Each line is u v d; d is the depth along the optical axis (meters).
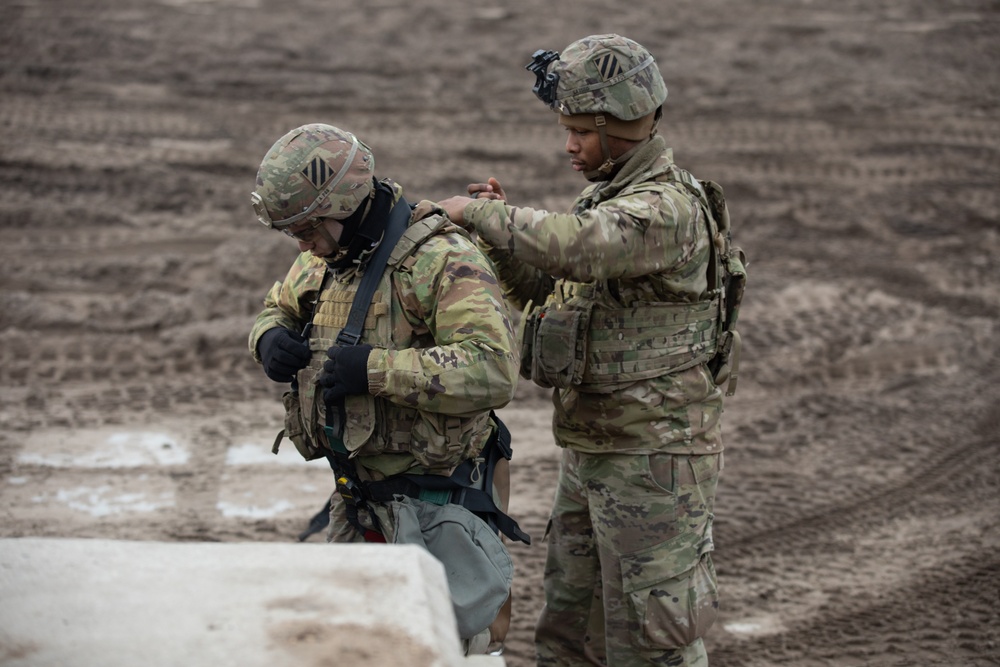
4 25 38.81
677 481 9.09
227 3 43.81
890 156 31.77
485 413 8.26
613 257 8.23
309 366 8.36
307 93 34.97
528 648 12.40
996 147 32.56
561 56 8.83
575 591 10.12
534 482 16.39
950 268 25.22
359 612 4.80
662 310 8.97
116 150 30.02
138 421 17.88
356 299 8.07
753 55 39.78
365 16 42.94
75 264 23.83
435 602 5.02
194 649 4.52
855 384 19.91
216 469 16.44
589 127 8.80
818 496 15.98
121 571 5.12
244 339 20.91
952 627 12.67
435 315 7.97
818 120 34.31
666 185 8.69
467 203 8.47
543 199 28.27
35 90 33.53
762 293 23.70
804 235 26.97
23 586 4.98
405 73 37.25
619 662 9.37
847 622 12.86
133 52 37.41
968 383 19.84
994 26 43.00
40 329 20.92
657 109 8.91
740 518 15.32
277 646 4.55
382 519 8.31
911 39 41.28
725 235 9.31
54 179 28.02
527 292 9.83
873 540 14.78
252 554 5.31
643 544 9.10
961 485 16.31
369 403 7.98
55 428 17.48
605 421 9.12
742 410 18.89
